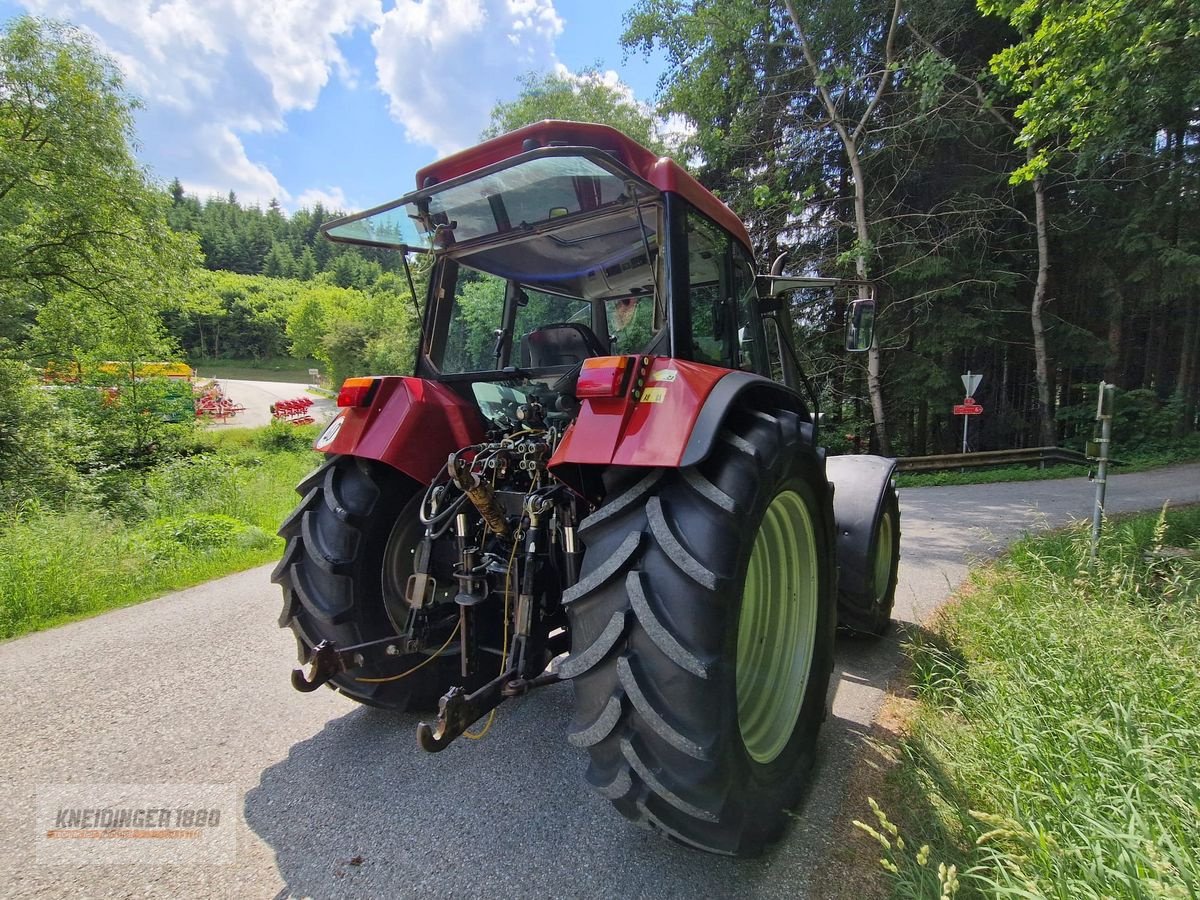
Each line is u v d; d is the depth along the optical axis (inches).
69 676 126.7
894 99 561.9
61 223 470.0
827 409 604.1
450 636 94.7
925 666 120.7
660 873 69.1
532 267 103.4
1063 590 125.7
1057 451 554.3
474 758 93.7
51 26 464.8
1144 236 568.7
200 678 125.6
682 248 84.1
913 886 60.6
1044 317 603.8
